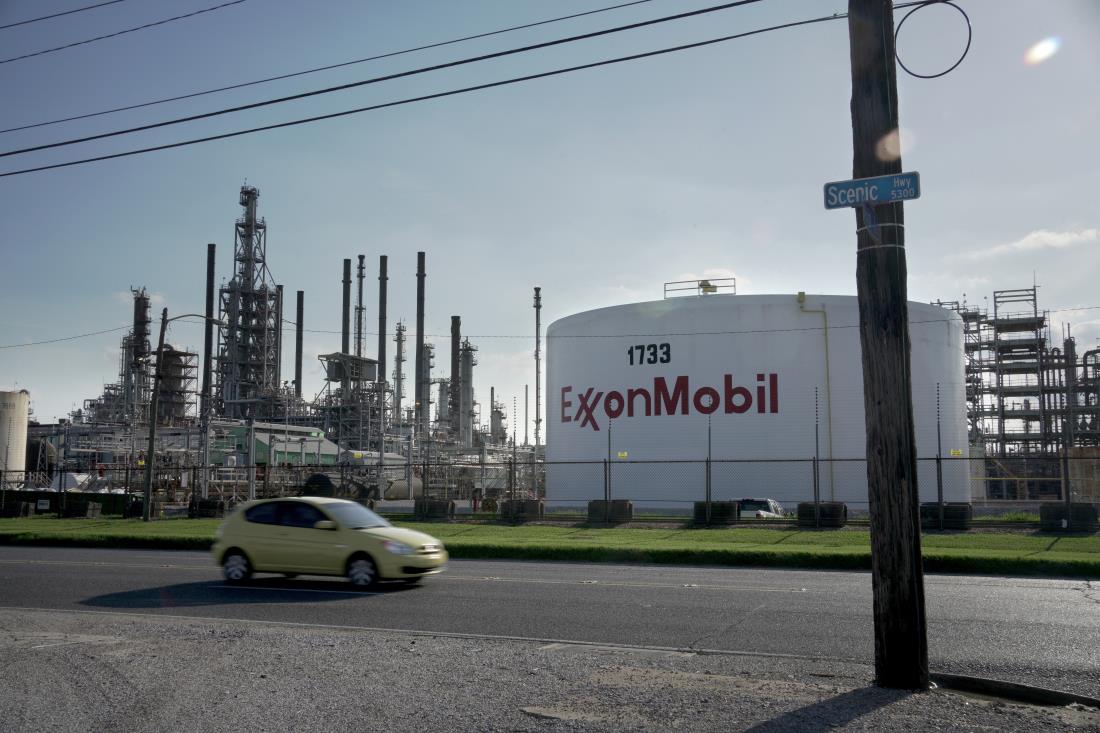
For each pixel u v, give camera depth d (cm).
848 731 624
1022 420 7562
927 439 4319
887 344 779
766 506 3806
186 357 9069
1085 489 5234
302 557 1602
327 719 654
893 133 801
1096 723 663
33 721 650
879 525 776
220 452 6312
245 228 8681
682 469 4450
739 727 633
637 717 659
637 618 1233
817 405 4281
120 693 732
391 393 9950
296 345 10319
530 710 678
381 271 10069
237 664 848
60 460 7981
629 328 4659
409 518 3822
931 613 1255
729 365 4428
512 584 1647
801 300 4372
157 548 2655
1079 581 1739
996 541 2547
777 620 1212
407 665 851
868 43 816
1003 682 790
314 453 7006
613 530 3153
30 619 1172
